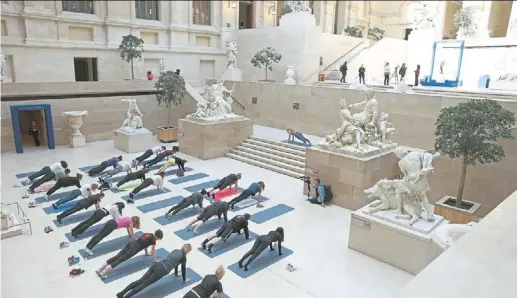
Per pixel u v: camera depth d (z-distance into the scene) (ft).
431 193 45.75
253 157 56.54
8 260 28.14
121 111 69.15
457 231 25.79
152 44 86.79
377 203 31.53
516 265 11.81
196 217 36.63
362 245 30.55
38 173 43.96
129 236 32.53
